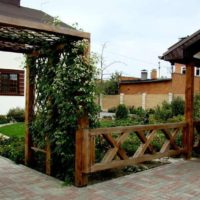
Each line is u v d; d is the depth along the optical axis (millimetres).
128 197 4609
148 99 23469
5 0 14258
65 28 4809
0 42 5465
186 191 4918
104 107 25938
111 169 5973
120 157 5621
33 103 6160
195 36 6598
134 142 7773
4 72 14773
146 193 4793
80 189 4922
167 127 6578
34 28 4496
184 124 7082
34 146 6133
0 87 14789
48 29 4629
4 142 8242
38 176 5555
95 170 5125
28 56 6082
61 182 5234
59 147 5297
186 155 7125
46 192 4766
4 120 14031
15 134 10219
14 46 5789
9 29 4660
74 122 5008
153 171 6043
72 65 4969
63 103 5027
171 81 24969
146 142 6086
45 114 5605
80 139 4996
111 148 5473
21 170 5930
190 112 7172
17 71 15188
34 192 4758
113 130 5406
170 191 4902
